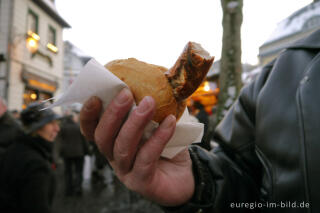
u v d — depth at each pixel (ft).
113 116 1.90
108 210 13.00
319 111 2.36
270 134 2.73
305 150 2.35
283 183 2.50
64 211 13.06
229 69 11.82
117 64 2.28
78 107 20.70
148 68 2.23
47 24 38.86
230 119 3.85
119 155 1.97
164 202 2.57
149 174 2.09
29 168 5.06
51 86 39.58
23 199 4.97
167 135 2.00
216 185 3.00
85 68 1.93
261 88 3.26
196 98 13.89
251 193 3.16
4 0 30.25
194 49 2.03
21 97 32.42
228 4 11.85
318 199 2.21
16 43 30.96
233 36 11.77
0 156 5.42
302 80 2.57
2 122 7.18
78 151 15.81
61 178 20.39
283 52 3.12
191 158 3.10
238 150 3.39
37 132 5.49
